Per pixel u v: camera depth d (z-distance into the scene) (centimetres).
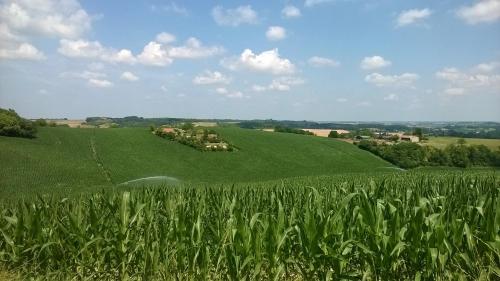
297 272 725
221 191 1022
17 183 6084
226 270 728
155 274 716
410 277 663
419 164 9012
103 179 7019
